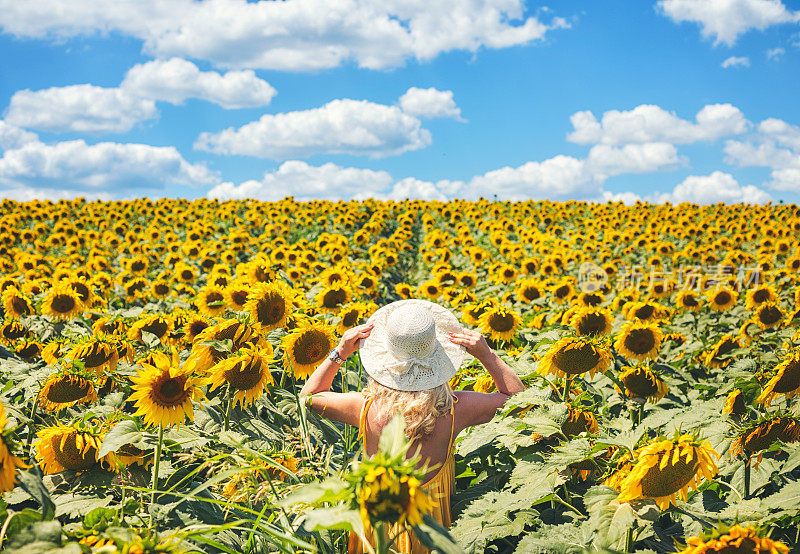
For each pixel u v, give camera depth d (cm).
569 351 384
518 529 305
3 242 1584
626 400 502
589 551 234
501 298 1038
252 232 2172
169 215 2370
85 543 200
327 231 2202
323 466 344
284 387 516
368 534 289
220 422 416
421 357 309
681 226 2138
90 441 308
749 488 340
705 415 411
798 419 316
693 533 284
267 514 328
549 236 1936
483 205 2864
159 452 305
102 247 1642
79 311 714
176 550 194
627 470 256
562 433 340
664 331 770
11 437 212
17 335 620
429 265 1630
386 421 308
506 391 342
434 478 313
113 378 431
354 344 338
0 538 205
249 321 421
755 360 550
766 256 1409
